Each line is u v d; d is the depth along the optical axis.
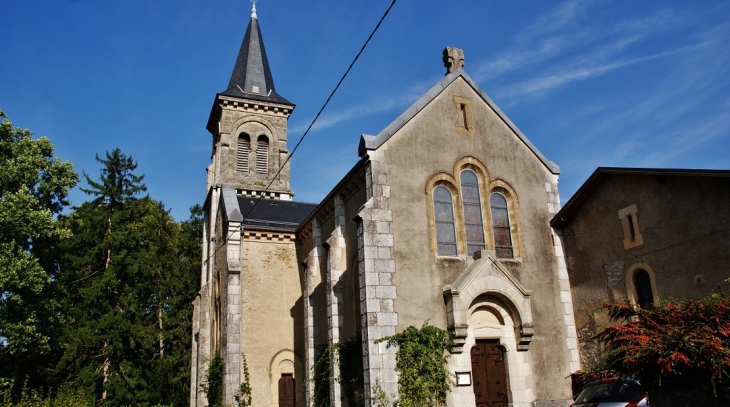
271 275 24.94
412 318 15.91
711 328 9.73
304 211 30.03
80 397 22.05
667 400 9.99
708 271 13.93
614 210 17.02
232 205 26.36
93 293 32.16
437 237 17.22
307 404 19.31
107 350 31.56
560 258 18.56
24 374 29.97
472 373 16.27
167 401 33.19
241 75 37.91
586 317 17.66
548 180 19.34
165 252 38.06
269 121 36.06
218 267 27.41
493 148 18.80
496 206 18.44
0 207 24.69
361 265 16.05
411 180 17.20
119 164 38.31
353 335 17.70
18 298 24.45
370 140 16.97
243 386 22.53
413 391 15.01
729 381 9.17
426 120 18.03
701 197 14.30
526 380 16.67
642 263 15.86
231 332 23.11
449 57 19.52
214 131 37.72
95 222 35.16
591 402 12.16
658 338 9.95
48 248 28.52
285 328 24.44
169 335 34.69
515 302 16.89
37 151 27.98
